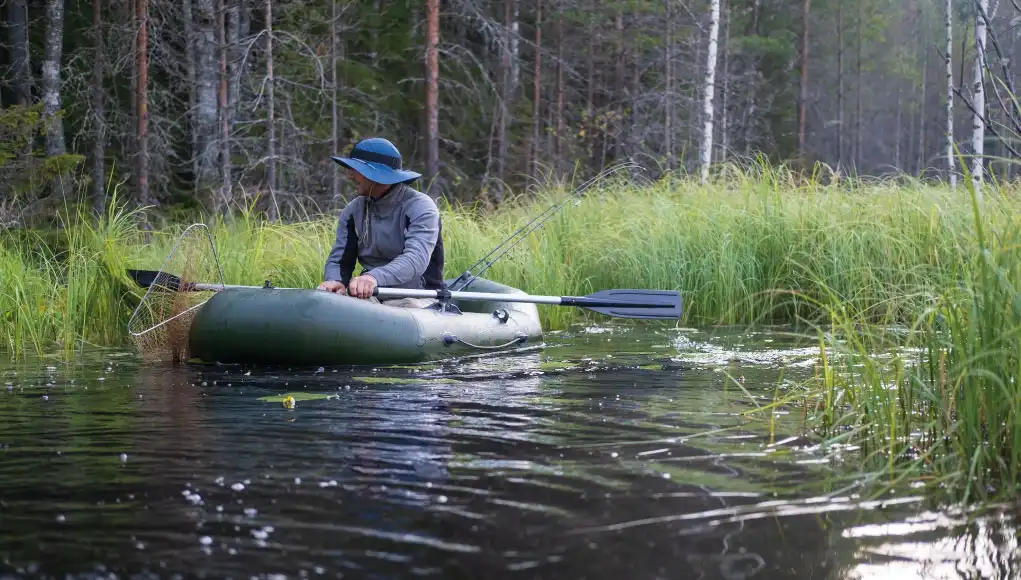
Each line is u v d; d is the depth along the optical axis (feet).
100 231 23.29
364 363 16.47
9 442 10.12
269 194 49.34
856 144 116.57
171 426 11.03
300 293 16.57
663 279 27.48
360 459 9.40
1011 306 9.57
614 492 8.33
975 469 9.11
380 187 18.92
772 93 100.53
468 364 16.89
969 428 9.29
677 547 6.98
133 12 51.80
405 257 18.35
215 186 48.32
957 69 92.07
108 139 59.88
